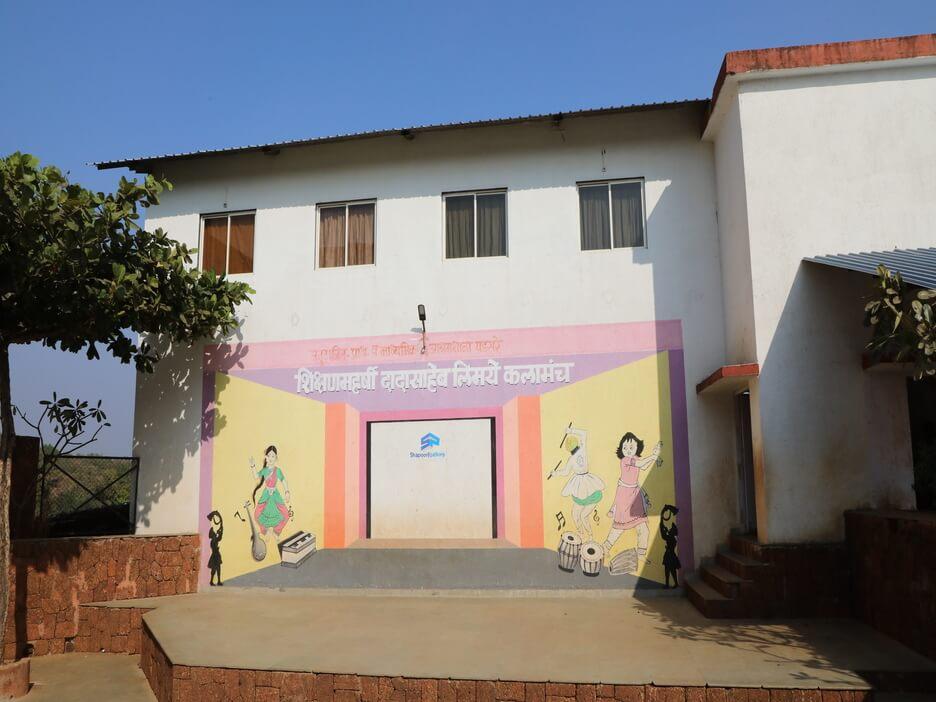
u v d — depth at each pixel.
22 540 10.23
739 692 6.15
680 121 11.16
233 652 7.66
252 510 11.61
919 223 9.15
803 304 9.17
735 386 9.92
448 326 11.40
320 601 10.52
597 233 11.23
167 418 12.07
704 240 10.87
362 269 11.80
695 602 9.51
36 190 8.51
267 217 12.24
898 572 7.43
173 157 12.02
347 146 12.11
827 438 8.95
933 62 9.33
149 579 11.11
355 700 6.79
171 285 10.24
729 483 10.30
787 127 9.50
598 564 10.51
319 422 11.60
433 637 8.12
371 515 11.24
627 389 10.76
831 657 6.92
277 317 11.97
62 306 9.16
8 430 8.84
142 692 8.55
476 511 10.96
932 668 6.48
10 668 8.41
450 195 11.76
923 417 9.76
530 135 11.54
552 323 11.09
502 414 11.06
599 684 6.34
